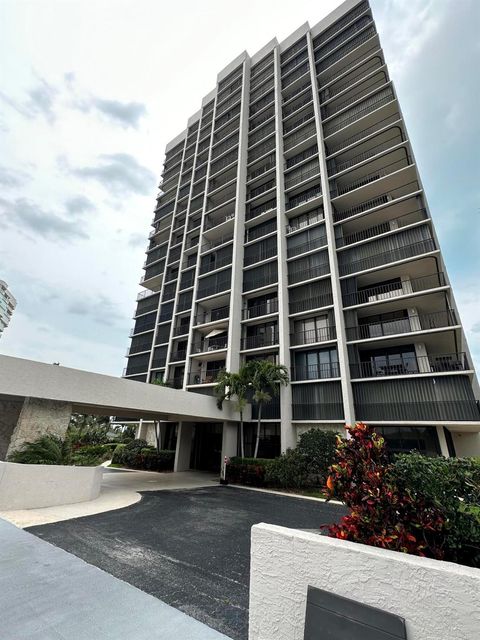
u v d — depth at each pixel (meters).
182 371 25.30
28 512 7.05
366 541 2.16
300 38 28.41
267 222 24.12
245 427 19.02
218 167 30.12
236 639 2.58
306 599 1.71
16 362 9.16
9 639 2.35
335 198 20.55
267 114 28.47
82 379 10.73
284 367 16.78
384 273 17.73
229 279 23.44
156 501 9.59
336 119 23.20
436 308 17.22
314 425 16.61
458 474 2.25
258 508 9.31
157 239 36.00
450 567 1.48
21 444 9.13
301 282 19.67
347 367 16.34
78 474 8.66
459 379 13.81
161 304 29.80
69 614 2.77
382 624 1.47
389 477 2.32
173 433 23.81
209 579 3.93
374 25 23.78
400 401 14.82
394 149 18.97
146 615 2.84
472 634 1.29
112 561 4.35
